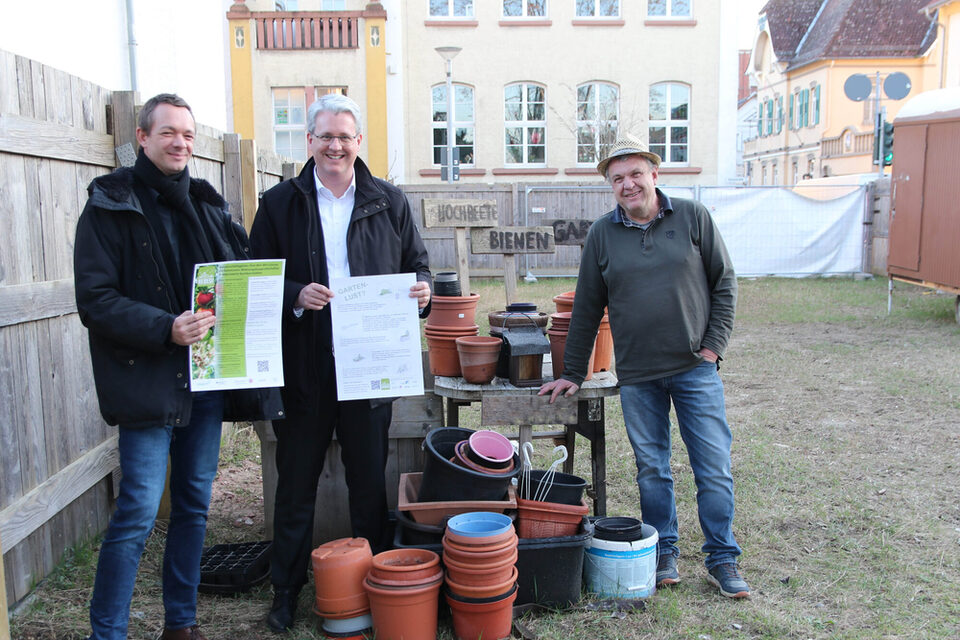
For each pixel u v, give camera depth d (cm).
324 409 319
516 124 2164
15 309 321
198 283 270
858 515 436
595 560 341
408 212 335
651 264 338
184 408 266
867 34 2981
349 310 308
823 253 1648
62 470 358
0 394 312
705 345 342
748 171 4172
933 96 1062
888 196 1584
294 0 2083
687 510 445
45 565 347
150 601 343
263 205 323
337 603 306
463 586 298
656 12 2144
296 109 2008
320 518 396
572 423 363
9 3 484
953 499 458
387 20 2023
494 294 1304
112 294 254
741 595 343
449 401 413
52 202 355
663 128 2186
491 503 330
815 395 702
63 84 362
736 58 2142
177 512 291
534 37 2119
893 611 335
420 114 2131
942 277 1018
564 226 495
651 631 319
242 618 331
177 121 262
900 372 778
